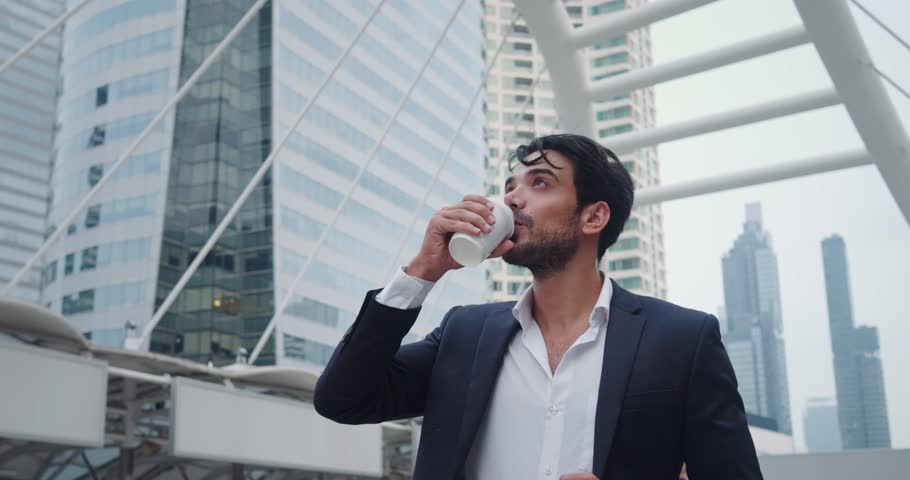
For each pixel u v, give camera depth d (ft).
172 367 27.43
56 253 177.99
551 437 4.98
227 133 171.94
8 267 220.43
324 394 5.34
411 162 181.47
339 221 167.43
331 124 169.99
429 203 184.75
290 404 28.55
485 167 202.18
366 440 31.60
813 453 33.01
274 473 35.88
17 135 228.43
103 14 181.68
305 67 172.04
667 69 41.11
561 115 43.70
